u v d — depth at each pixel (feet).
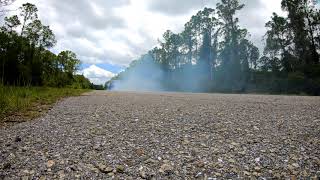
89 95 70.74
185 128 23.97
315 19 147.13
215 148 18.22
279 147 18.26
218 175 14.02
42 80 142.20
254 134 21.75
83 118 29.12
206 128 23.94
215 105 40.78
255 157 16.44
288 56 159.12
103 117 29.71
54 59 170.50
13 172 14.19
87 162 15.70
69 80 171.12
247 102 45.73
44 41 153.89
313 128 23.50
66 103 45.11
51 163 15.43
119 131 22.95
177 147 18.48
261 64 180.96
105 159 16.20
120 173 14.30
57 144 19.08
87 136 21.27
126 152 17.46
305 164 15.28
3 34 134.92
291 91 127.13
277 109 35.42
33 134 21.89
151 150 17.85
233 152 17.39
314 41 152.97
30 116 30.37
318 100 49.85
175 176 13.96
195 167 15.05
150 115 30.89
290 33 160.35
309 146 18.37
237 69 179.93
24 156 16.55
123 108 37.45
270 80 150.00
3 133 22.22
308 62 151.64
